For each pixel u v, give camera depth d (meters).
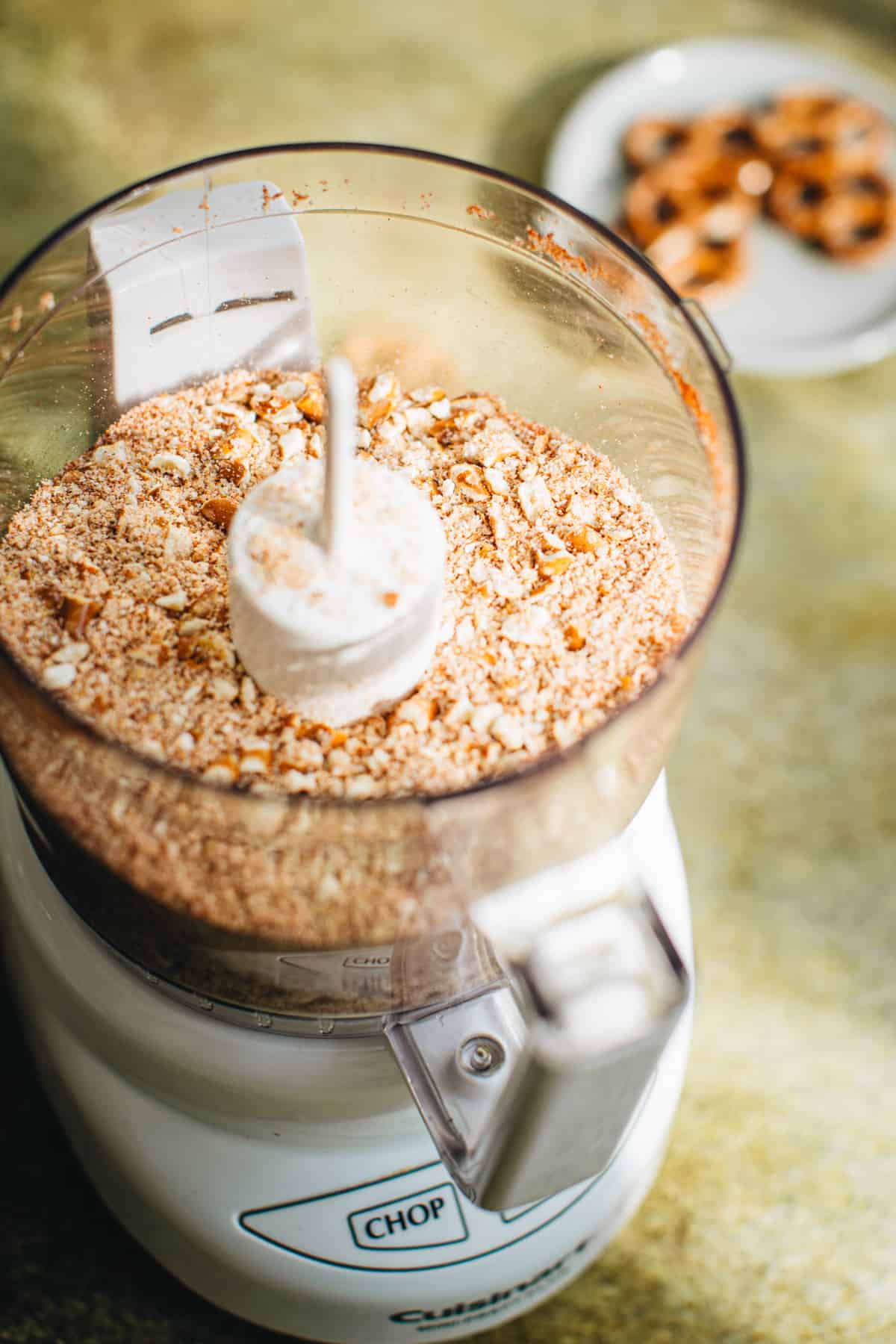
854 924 0.51
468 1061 0.37
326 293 0.43
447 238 0.42
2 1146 0.46
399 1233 0.40
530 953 0.32
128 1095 0.40
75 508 0.39
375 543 0.35
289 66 0.66
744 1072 0.48
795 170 0.63
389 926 0.35
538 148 0.65
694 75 0.66
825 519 0.58
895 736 0.54
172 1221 0.41
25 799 0.38
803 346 0.60
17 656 0.36
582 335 0.42
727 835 0.52
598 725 0.36
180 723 0.36
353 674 0.35
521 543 0.39
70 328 0.40
